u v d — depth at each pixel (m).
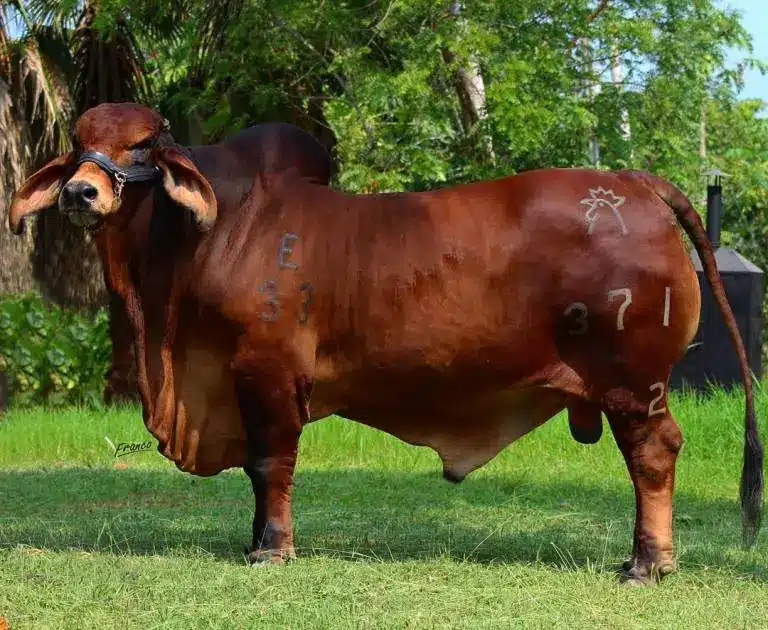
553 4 13.43
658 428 5.14
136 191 5.30
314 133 14.63
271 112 14.12
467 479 8.59
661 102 14.61
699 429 9.70
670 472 5.14
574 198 5.19
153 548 5.70
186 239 5.29
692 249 12.34
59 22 15.09
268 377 5.21
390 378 5.27
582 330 5.13
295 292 5.21
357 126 13.52
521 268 5.15
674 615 4.49
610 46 14.48
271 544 5.28
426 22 13.37
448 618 4.39
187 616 4.33
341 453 10.01
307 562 5.23
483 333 5.17
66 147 14.84
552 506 7.40
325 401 5.40
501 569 5.15
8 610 4.44
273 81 13.85
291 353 5.21
